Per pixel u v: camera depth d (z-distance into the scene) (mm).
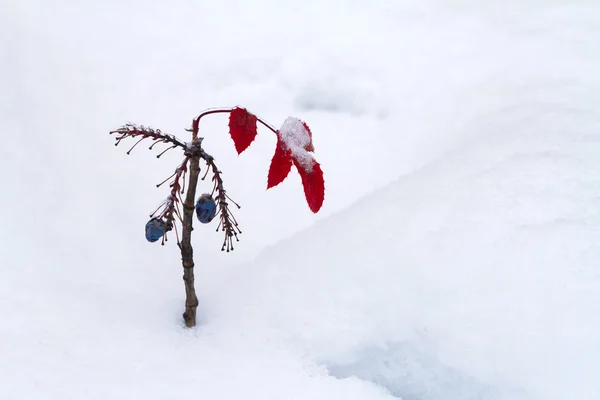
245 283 438
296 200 568
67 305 407
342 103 745
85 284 429
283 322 407
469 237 423
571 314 377
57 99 632
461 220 435
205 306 426
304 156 347
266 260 453
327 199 569
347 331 397
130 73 750
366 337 394
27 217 469
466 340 380
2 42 724
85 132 587
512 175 463
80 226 480
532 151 488
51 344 377
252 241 515
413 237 433
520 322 380
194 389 365
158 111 677
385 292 409
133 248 474
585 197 438
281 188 580
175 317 415
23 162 520
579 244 407
